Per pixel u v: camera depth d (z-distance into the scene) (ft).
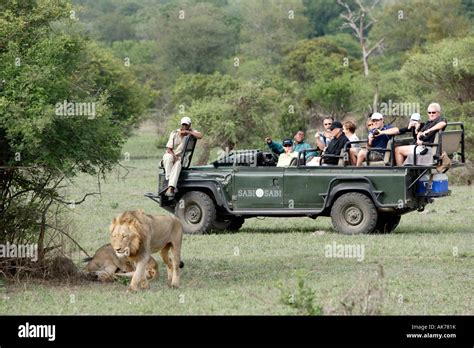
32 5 47.01
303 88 193.67
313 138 148.46
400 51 266.36
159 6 418.51
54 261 44.96
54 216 47.75
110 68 157.79
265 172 62.80
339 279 44.93
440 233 61.98
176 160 64.54
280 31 304.09
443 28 244.01
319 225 68.18
